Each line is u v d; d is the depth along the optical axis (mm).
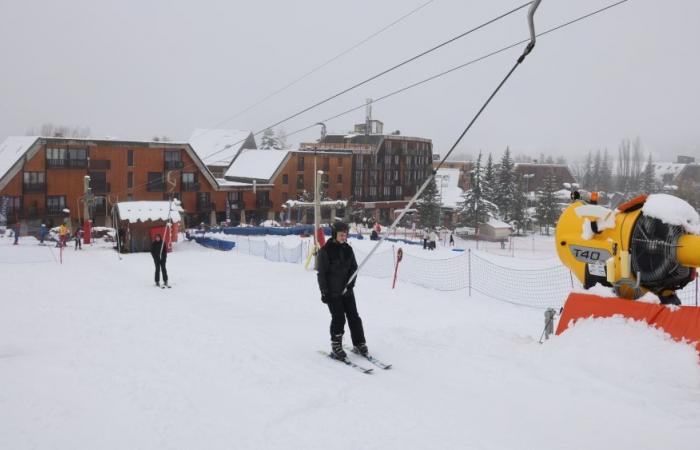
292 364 5773
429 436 3951
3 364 5863
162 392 4941
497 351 5848
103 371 5590
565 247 6160
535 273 19406
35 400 4773
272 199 64125
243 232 45531
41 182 47750
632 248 5414
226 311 9664
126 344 6699
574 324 5578
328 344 6773
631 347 4887
